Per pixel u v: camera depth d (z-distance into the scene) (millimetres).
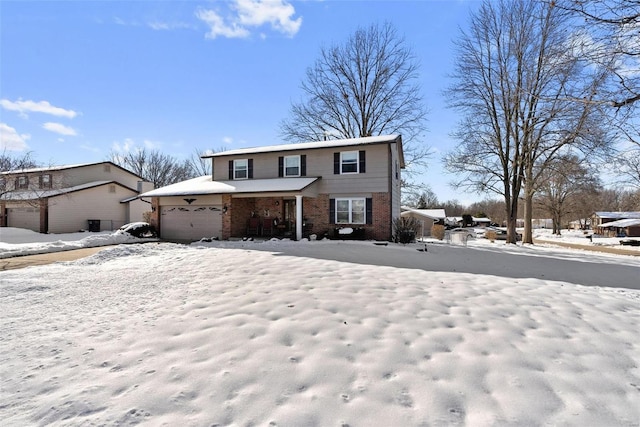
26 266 9695
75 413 2520
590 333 3979
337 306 4688
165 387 2838
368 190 16922
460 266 9680
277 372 3045
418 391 2770
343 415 2471
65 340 3852
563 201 42125
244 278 6344
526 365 3199
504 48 20906
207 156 19953
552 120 17453
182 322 4254
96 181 28328
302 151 18203
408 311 4535
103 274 7426
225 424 2377
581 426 2385
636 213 48375
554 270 10289
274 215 19312
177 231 19609
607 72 7473
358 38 29484
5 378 3059
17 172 23984
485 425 2365
